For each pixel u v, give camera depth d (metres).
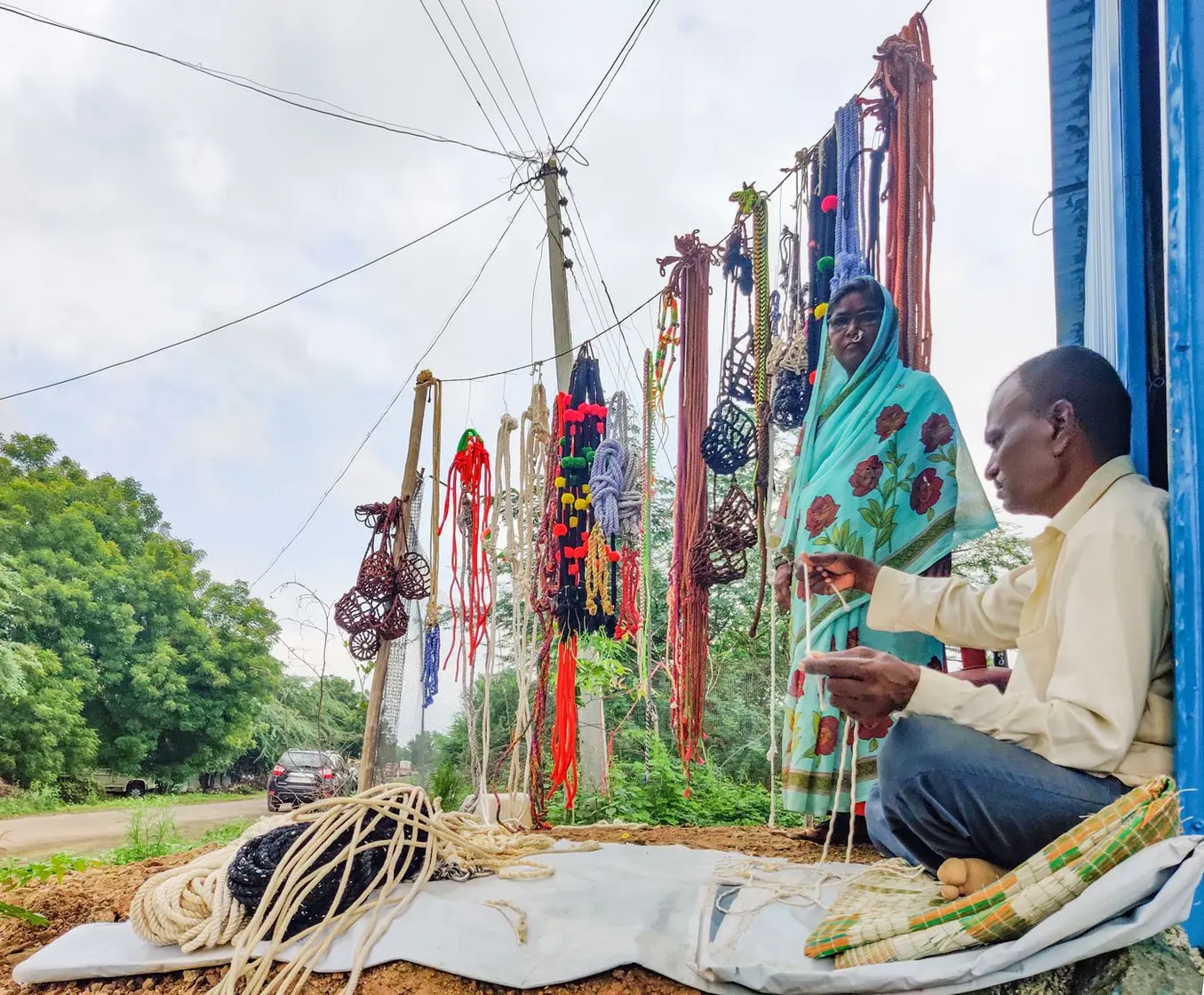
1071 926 1.59
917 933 1.79
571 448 4.88
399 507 4.86
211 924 2.39
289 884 2.37
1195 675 1.81
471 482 4.94
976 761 1.87
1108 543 1.89
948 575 3.14
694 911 2.34
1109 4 2.58
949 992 1.68
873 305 3.22
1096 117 2.81
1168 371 1.97
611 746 6.75
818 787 3.16
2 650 16.84
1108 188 2.63
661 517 7.21
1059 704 1.82
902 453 3.18
